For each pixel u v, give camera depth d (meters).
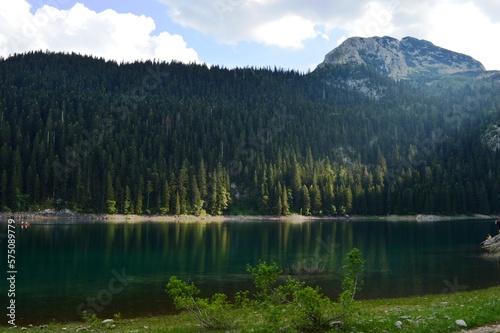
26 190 147.50
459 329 17.41
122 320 28.12
